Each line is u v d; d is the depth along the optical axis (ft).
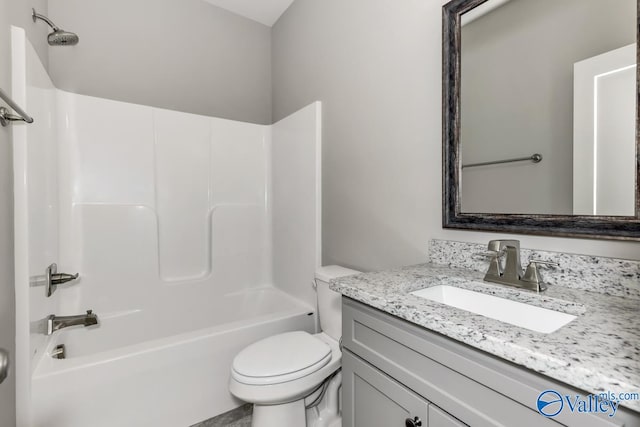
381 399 2.96
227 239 7.79
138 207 6.68
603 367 1.58
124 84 6.97
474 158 3.77
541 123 3.20
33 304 4.05
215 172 7.66
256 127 8.22
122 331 6.34
